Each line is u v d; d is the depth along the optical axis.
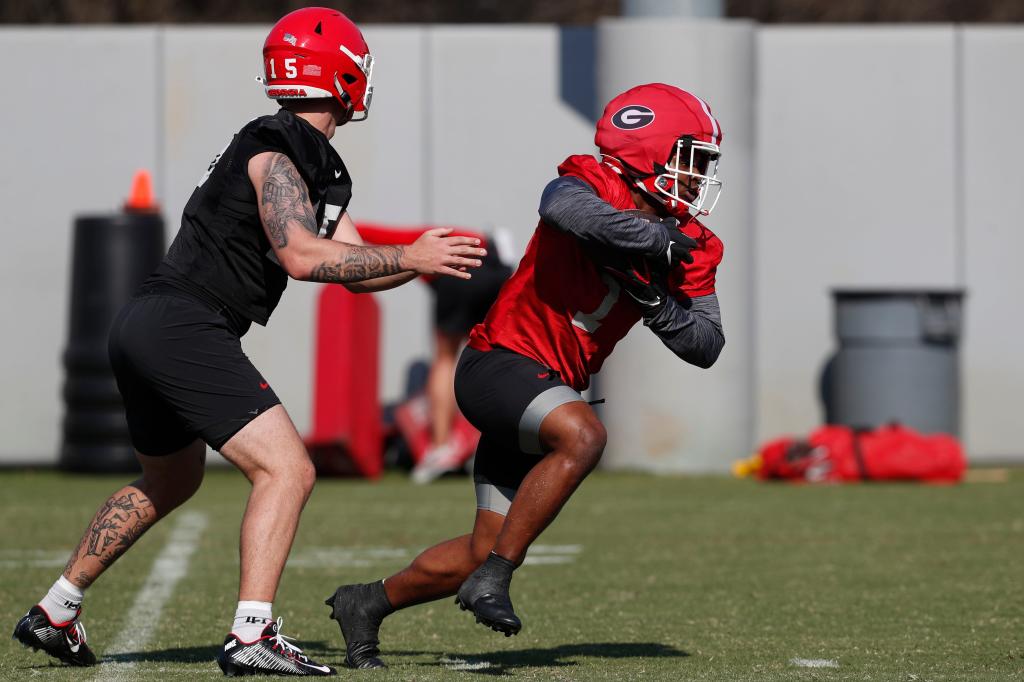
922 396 44.75
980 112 48.31
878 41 48.31
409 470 47.28
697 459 45.34
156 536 31.86
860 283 48.38
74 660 17.36
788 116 48.41
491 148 48.28
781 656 18.44
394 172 48.25
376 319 45.03
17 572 26.27
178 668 17.09
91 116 47.72
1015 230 48.34
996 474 45.62
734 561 28.03
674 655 18.58
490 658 18.38
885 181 48.38
